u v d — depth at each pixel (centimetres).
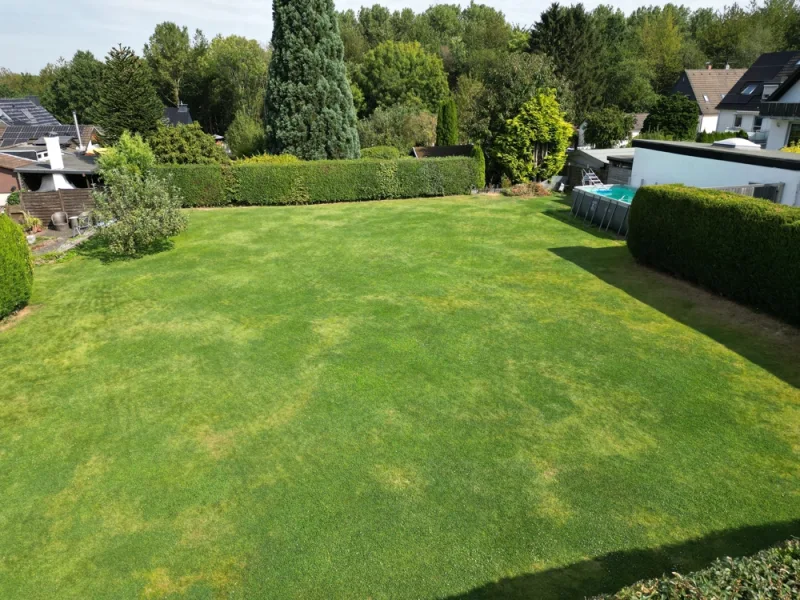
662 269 1318
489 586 473
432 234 1731
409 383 822
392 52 5238
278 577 493
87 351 968
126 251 1531
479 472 622
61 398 815
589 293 1181
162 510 582
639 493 578
